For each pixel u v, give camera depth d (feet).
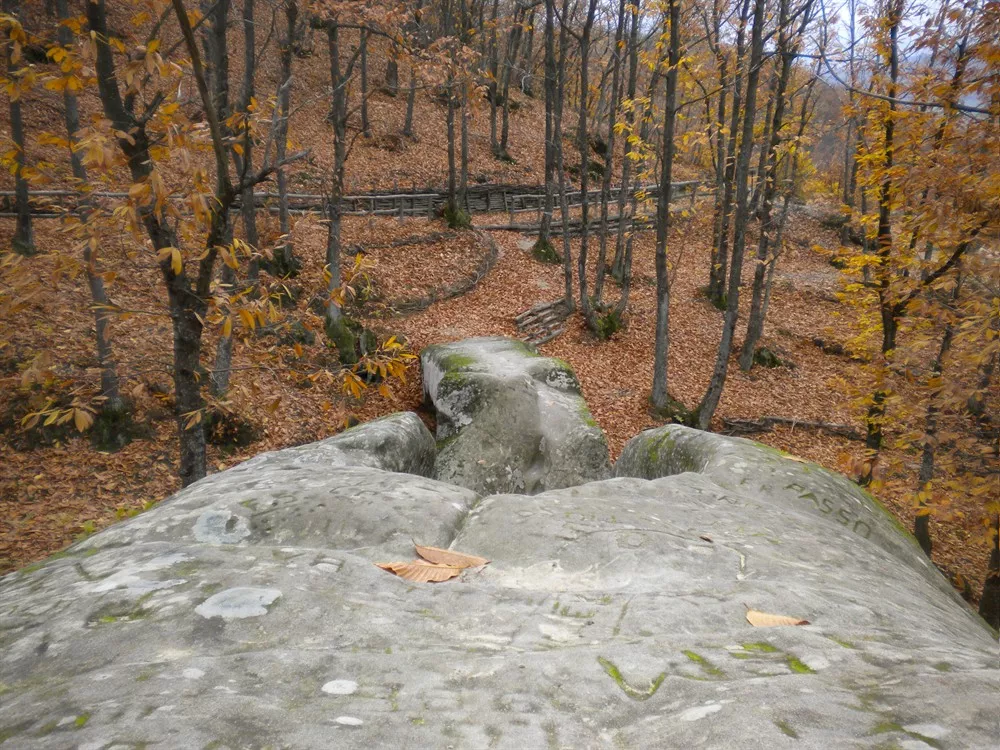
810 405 59.06
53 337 38.52
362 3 38.11
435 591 7.24
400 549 9.16
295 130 86.94
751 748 3.76
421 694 4.78
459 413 36.81
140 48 12.10
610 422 49.19
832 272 89.51
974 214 21.30
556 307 64.08
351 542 9.43
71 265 13.02
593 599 7.21
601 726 4.43
